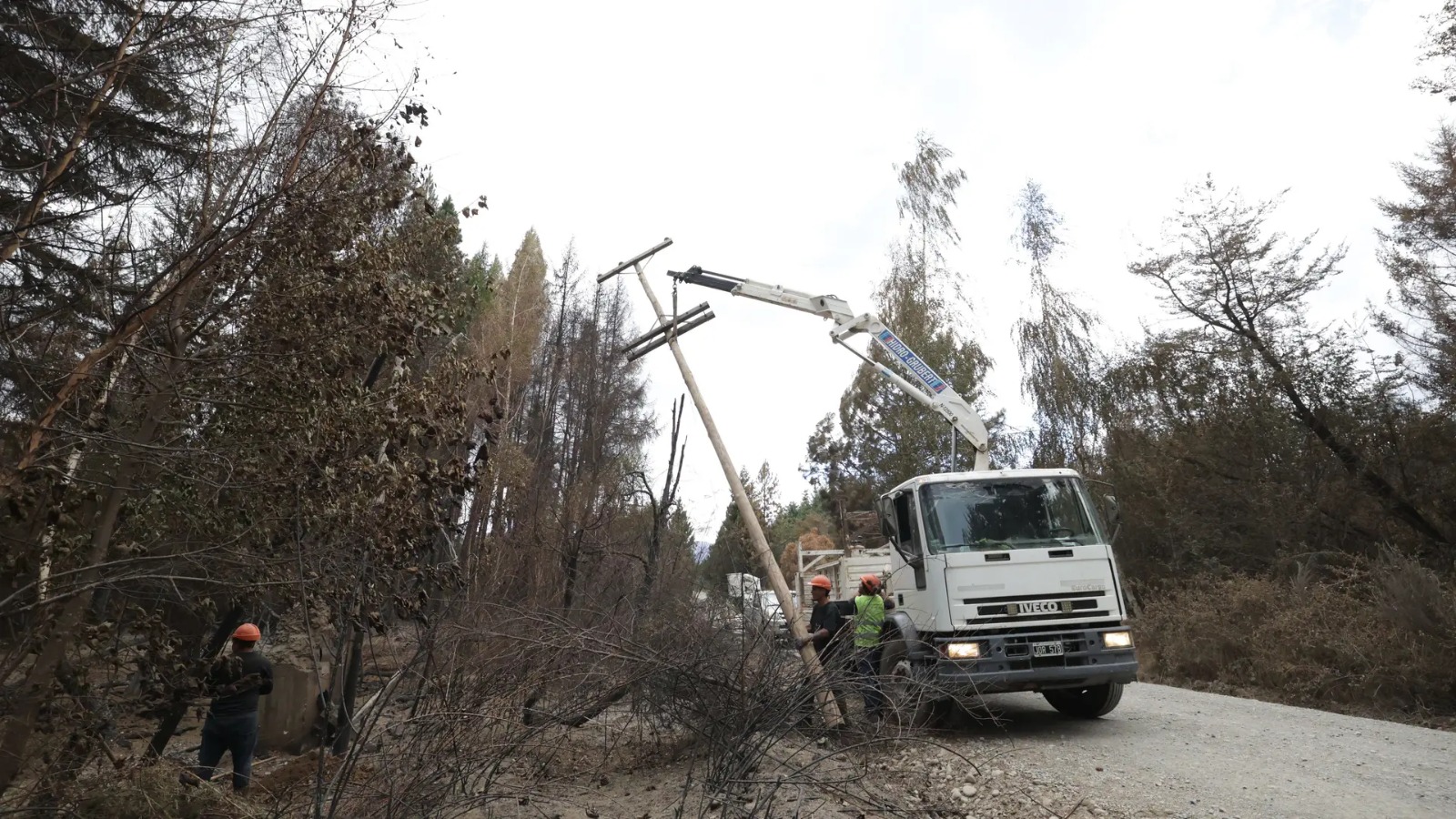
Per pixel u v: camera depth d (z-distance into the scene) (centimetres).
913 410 3056
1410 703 1070
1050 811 609
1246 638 1346
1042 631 860
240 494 628
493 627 742
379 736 617
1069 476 949
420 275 782
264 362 625
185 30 597
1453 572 1432
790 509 6025
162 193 659
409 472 676
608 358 2545
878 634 930
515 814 662
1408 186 1744
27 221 551
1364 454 1741
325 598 636
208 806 585
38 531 526
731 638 820
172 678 593
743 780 626
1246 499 1884
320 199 629
